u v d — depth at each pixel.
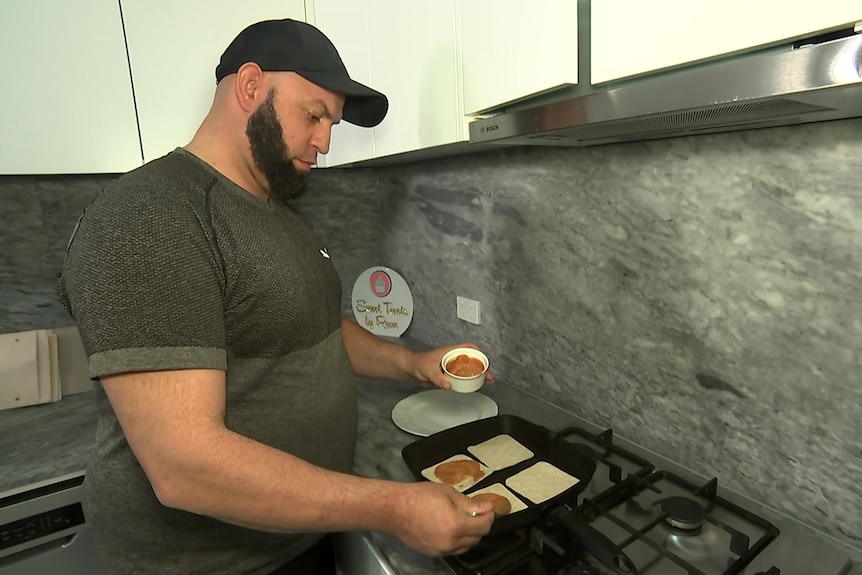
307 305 0.78
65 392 1.42
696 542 0.75
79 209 1.48
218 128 0.78
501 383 1.36
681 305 0.89
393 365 1.18
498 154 1.25
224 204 0.72
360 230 1.93
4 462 1.08
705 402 0.88
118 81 1.14
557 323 1.16
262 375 0.75
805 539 0.74
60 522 1.05
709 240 0.83
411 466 0.92
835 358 0.70
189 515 0.74
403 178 1.72
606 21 0.59
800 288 0.72
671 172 0.86
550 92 0.69
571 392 1.16
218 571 0.78
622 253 0.98
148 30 1.15
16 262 1.42
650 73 0.57
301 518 0.60
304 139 0.81
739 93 0.47
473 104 0.83
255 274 0.71
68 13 1.07
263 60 0.74
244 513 0.58
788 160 0.71
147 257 0.58
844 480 0.72
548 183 1.12
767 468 0.81
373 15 1.08
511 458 0.97
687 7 0.50
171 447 0.56
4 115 1.04
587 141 0.92
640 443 1.01
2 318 1.43
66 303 0.65
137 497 0.74
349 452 0.92
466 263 1.45
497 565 0.71
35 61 1.05
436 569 0.73
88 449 1.13
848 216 0.66
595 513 0.81
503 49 0.74
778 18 0.44
